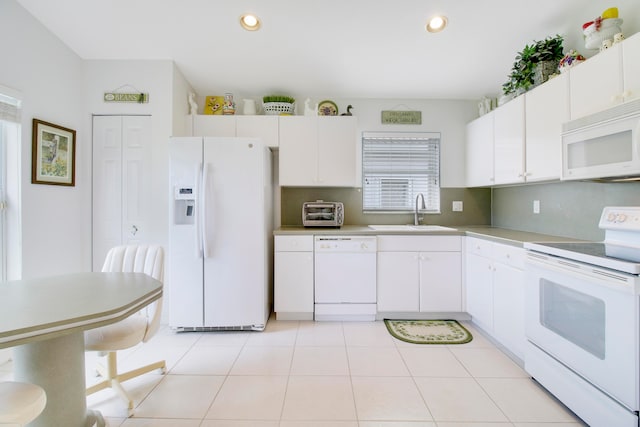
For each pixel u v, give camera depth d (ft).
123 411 5.26
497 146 8.73
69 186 8.25
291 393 5.76
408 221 11.02
